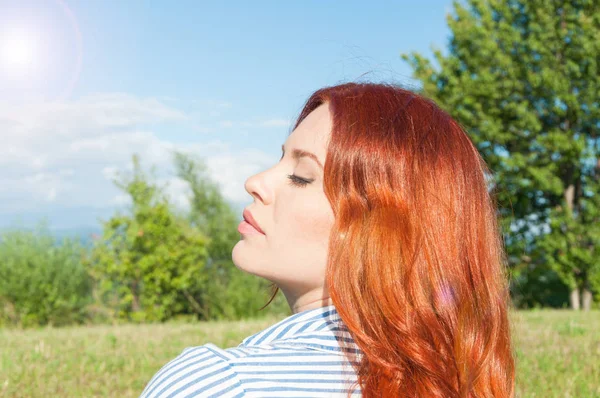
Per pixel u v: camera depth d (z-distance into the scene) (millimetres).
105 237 15406
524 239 20859
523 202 21281
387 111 1084
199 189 20469
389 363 946
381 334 959
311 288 1084
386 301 966
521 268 21484
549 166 20016
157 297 15828
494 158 20438
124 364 4652
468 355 1011
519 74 20391
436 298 1003
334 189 1028
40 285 14219
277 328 1034
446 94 21547
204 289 17234
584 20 19641
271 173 1117
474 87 20422
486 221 1099
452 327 996
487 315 1057
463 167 1089
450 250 1027
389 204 1008
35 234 14906
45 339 6445
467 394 1001
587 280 20297
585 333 6496
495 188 1217
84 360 4703
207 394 868
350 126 1058
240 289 16875
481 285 1054
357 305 970
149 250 15781
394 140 1050
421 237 1005
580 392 3686
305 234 1059
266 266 1083
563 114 19938
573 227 19750
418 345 958
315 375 926
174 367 914
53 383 3924
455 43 22078
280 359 927
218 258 19031
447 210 1035
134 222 15445
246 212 1139
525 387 3791
